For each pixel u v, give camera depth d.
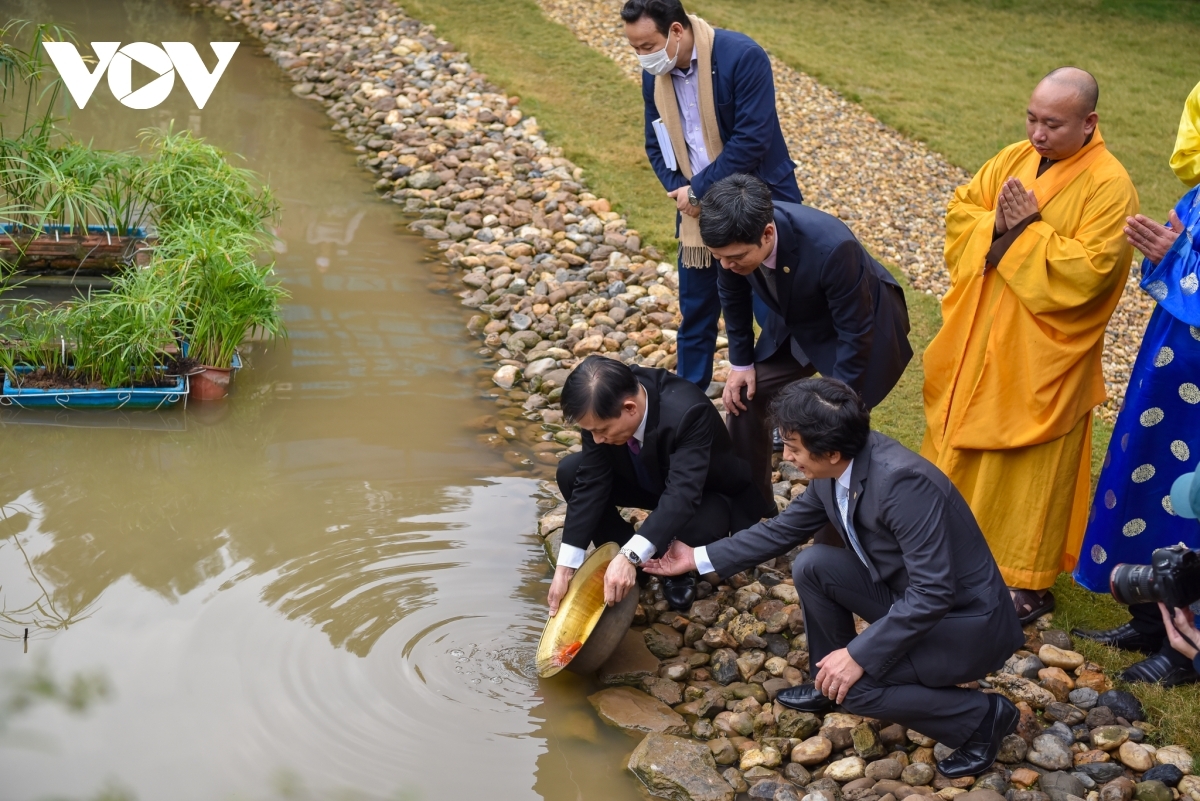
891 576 3.22
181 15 11.66
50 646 3.68
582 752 3.42
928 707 3.21
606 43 11.03
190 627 3.82
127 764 3.21
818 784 3.29
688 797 3.22
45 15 11.10
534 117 9.08
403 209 7.78
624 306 6.32
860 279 3.67
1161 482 3.61
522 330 6.20
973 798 3.12
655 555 3.65
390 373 5.75
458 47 10.60
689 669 3.80
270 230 7.20
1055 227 3.59
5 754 3.21
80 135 8.39
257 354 5.86
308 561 4.22
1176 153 3.69
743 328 4.15
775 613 4.01
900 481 3.06
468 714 3.54
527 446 5.18
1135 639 3.80
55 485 4.63
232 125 9.02
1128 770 3.28
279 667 3.65
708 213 3.51
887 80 10.78
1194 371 3.48
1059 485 3.76
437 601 4.04
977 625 3.12
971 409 3.78
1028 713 3.49
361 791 3.18
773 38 11.80
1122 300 6.68
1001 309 3.69
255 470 4.83
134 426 5.12
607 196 7.73
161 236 5.70
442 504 4.66
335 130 9.16
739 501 4.09
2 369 5.30
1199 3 14.43
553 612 3.79
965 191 3.91
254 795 3.13
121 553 4.22
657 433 3.70
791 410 3.06
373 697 3.56
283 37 11.12
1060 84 3.45
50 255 6.03
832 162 8.66
